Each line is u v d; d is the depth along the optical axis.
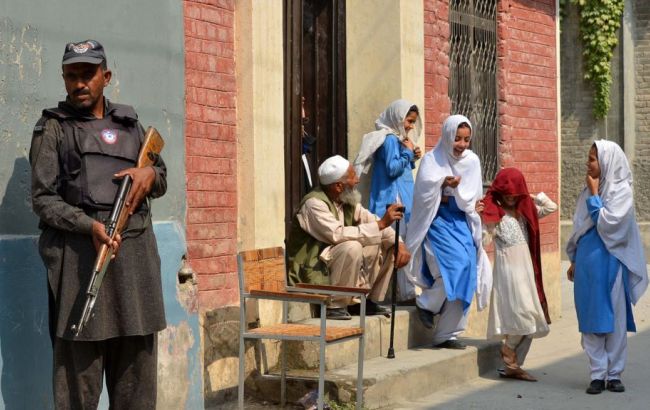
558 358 9.31
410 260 8.40
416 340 8.52
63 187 4.95
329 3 9.40
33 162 4.93
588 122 19.08
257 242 7.61
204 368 7.13
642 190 18.94
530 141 11.54
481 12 10.87
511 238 8.21
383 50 9.42
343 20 9.53
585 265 7.95
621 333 7.93
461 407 7.31
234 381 7.40
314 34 9.25
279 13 7.85
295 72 8.87
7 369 5.39
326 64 9.38
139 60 6.50
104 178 4.96
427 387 7.72
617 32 18.92
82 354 4.92
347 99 9.56
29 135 5.63
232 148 7.57
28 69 5.63
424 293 8.45
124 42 6.38
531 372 8.66
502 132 11.12
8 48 5.49
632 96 19.02
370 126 9.48
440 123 10.11
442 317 8.41
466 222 8.39
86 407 4.96
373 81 9.46
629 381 8.34
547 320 8.35
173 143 6.78
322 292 6.99
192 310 6.76
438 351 8.28
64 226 4.82
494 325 8.20
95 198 4.92
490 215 8.26
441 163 8.35
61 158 4.95
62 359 4.95
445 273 8.25
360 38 9.51
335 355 7.47
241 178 7.63
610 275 7.87
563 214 19.33
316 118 9.26
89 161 4.95
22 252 5.51
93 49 4.95
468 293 8.25
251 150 7.59
